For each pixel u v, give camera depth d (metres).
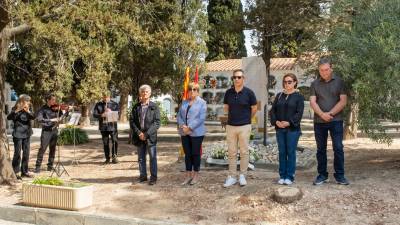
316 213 6.40
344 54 8.25
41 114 10.58
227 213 6.72
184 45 13.02
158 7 13.95
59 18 9.12
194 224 6.34
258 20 17.00
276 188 7.18
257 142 13.85
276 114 7.75
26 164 9.96
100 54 9.55
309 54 14.70
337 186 7.34
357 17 8.72
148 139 8.51
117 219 6.51
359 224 5.99
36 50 10.86
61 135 17.08
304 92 18.36
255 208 6.75
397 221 5.96
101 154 14.14
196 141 8.23
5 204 7.51
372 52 7.62
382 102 7.92
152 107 8.63
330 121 7.45
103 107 11.98
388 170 8.37
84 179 9.43
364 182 7.50
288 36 19.28
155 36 12.08
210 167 10.02
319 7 14.63
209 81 32.72
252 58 14.92
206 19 18.94
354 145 14.15
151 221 6.38
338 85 7.45
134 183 8.70
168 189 8.02
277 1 15.45
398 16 7.86
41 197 7.18
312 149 13.38
